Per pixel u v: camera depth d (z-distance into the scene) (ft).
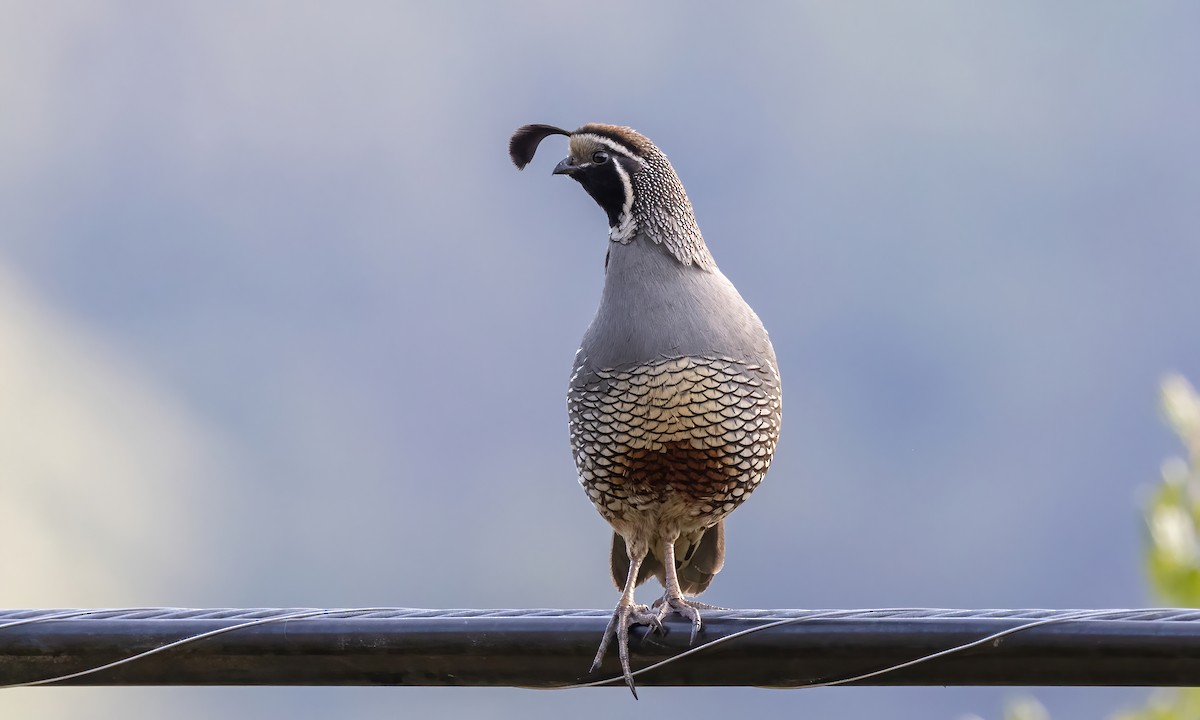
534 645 17.43
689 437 21.03
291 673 17.35
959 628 16.67
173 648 17.25
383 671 17.43
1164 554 24.52
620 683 17.46
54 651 17.30
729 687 17.60
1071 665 16.49
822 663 17.07
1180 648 16.24
